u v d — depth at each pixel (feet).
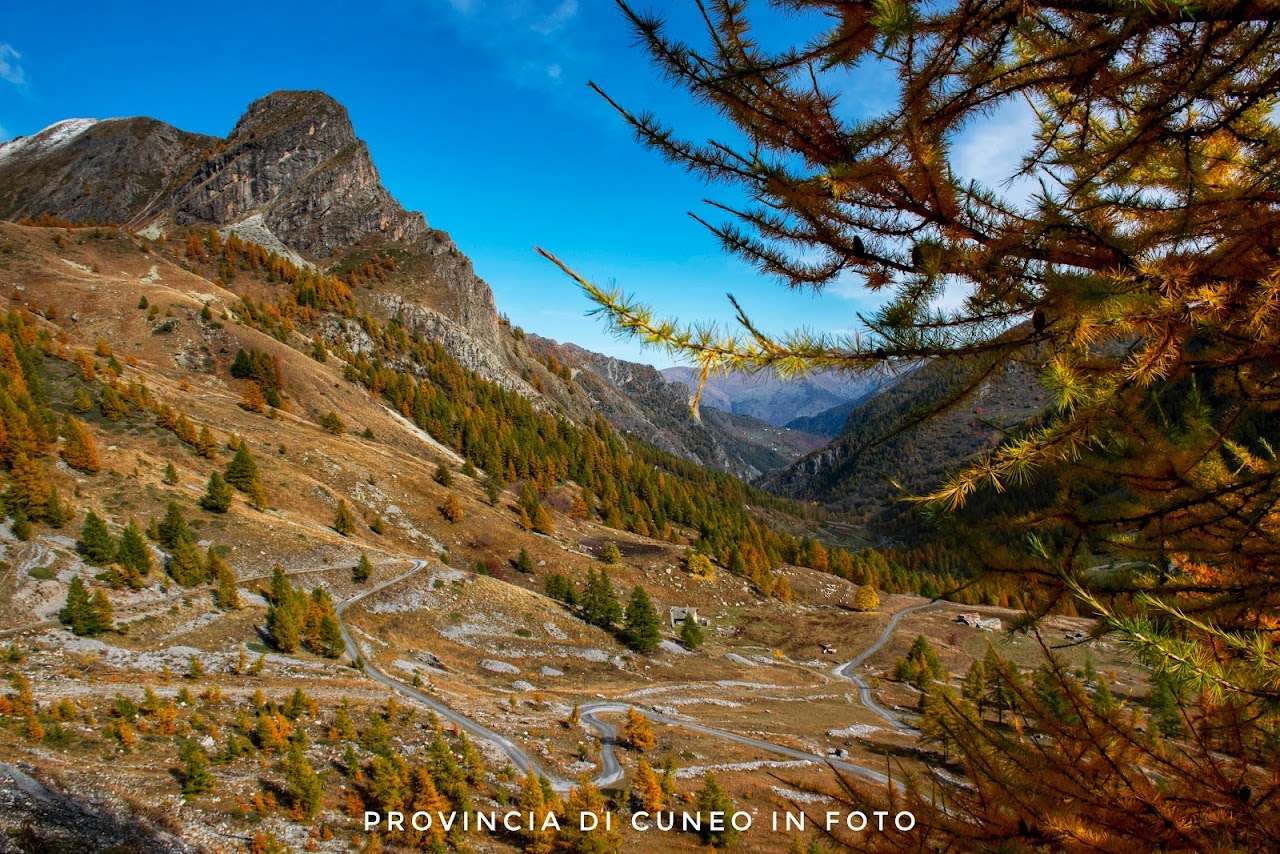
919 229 14.20
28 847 68.39
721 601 361.10
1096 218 13.19
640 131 14.66
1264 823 13.44
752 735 182.29
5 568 163.12
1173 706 15.38
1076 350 12.69
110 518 207.72
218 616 183.11
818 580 430.20
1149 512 14.26
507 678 214.28
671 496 553.64
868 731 200.95
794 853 85.97
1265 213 11.57
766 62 13.65
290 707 134.72
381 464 366.84
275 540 239.91
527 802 106.73
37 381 274.16
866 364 13.61
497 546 333.21
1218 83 11.96
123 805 85.92
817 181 13.56
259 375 423.64
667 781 130.62
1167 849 14.16
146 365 407.85
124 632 160.76
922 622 356.18
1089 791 15.25
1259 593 13.38
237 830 90.63
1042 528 14.80
